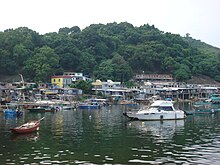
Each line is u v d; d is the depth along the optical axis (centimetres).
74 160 3144
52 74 15238
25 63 14975
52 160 3142
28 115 8212
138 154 3419
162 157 3281
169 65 19650
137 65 19862
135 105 13125
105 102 12975
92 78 16312
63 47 16825
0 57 14812
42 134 4841
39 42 17325
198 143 4094
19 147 3794
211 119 7500
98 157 3275
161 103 7356
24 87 12675
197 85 18488
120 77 16988
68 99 12888
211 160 3156
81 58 16925
